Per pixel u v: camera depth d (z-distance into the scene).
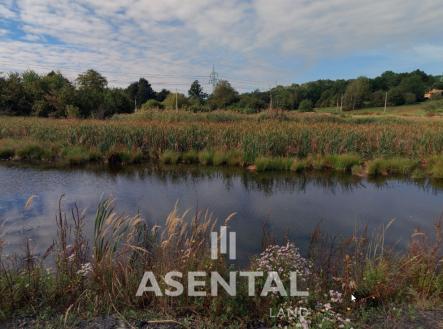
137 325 3.14
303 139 15.79
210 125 18.62
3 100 35.34
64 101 35.53
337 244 5.94
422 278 4.02
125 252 4.10
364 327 3.17
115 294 3.60
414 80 77.38
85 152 15.11
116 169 13.71
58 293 3.59
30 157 15.38
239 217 8.08
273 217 8.11
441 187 11.38
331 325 3.09
